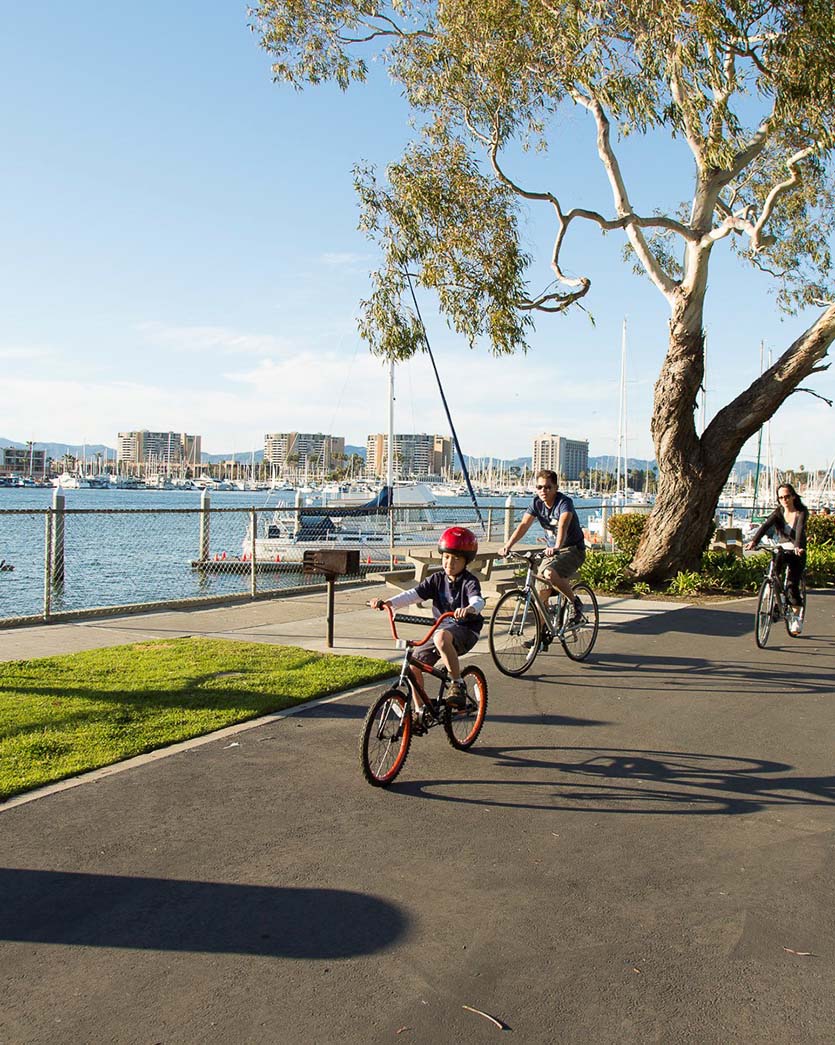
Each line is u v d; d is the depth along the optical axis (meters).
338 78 16.16
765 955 3.78
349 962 3.65
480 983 3.53
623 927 4.00
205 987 3.46
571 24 12.88
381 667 8.86
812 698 8.38
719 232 14.84
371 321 15.98
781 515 11.57
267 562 27.98
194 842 4.80
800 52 12.45
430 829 5.07
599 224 15.81
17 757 5.93
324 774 5.91
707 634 11.80
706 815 5.39
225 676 8.36
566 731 7.14
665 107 13.30
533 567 9.34
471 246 15.51
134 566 31.23
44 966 3.58
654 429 16.30
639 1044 3.17
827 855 4.84
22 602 22.83
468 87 15.23
